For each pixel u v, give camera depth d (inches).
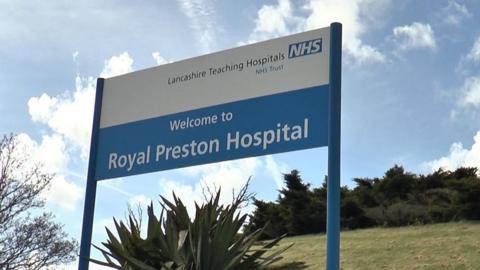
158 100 327.3
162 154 318.7
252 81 296.4
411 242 978.7
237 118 297.0
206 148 304.0
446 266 783.7
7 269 728.3
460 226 1133.7
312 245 1051.9
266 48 295.6
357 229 1352.1
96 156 341.7
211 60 313.3
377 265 839.7
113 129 339.6
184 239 280.4
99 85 350.9
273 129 284.0
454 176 1601.9
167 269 265.6
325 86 273.9
